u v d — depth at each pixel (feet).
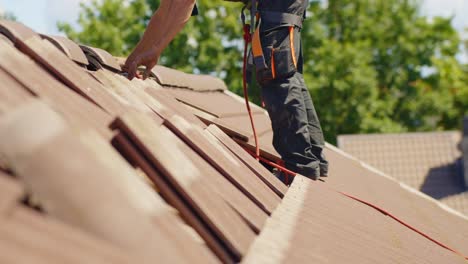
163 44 11.53
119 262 4.00
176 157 6.86
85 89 8.32
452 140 97.96
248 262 6.23
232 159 9.91
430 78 136.98
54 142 4.45
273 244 7.09
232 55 115.85
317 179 12.73
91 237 4.13
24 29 9.11
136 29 115.65
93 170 4.52
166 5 11.41
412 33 130.00
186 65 112.37
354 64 113.91
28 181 4.29
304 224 8.61
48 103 6.14
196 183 6.79
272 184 10.56
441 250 11.82
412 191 21.43
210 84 22.00
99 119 7.52
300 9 12.26
